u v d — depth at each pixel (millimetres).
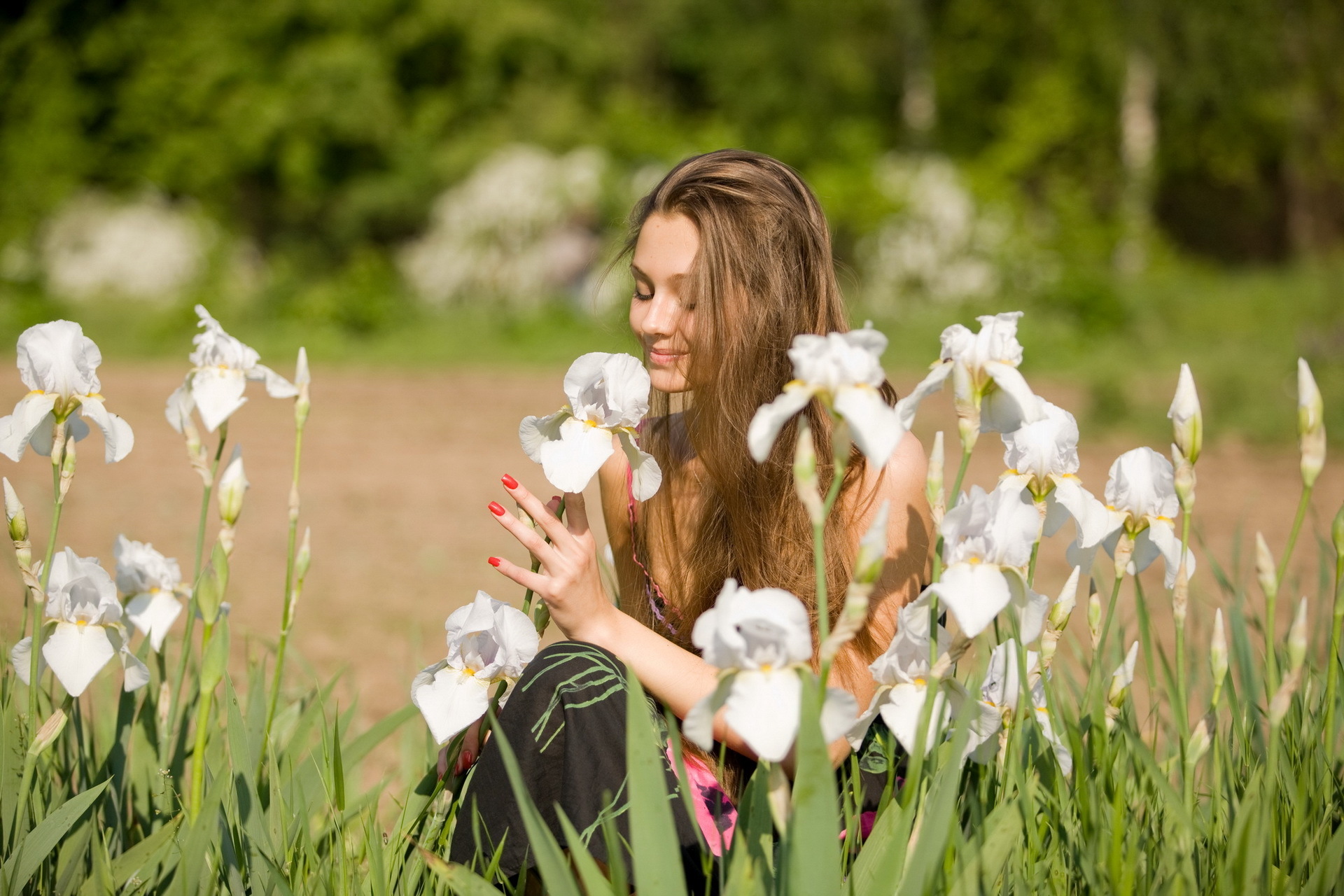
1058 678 2375
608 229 18859
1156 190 24703
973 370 1650
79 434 1970
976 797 1741
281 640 1889
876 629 2031
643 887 1464
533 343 16172
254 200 24297
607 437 1756
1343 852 1558
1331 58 22188
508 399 11719
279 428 9742
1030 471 1784
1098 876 1593
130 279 21453
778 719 1326
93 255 21562
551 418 1788
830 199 17297
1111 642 2322
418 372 14047
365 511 6785
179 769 2053
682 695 1858
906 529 2061
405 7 23203
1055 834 1696
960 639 1578
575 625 1867
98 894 1685
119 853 1905
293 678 3510
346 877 1721
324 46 22672
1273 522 6250
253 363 1919
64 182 21578
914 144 24797
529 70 24375
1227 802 1803
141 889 1769
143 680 1845
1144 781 1797
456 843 1857
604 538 5168
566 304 17719
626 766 1770
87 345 1821
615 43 25656
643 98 26094
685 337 2154
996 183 18594
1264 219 26562
